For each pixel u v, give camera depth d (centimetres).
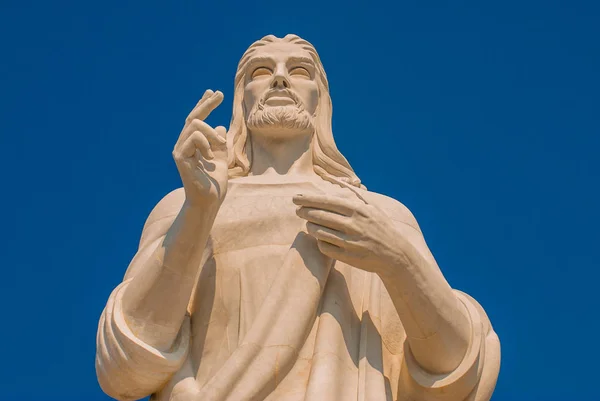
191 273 1500
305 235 1562
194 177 1475
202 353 1535
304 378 1476
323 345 1491
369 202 1662
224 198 1518
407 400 1541
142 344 1476
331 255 1493
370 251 1476
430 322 1493
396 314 1588
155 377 1493
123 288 1549
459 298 1591
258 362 1460
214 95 1522
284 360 1468
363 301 1581
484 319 1597
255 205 1627
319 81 1819
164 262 1489
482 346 1538
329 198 1489
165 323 1498
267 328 1484
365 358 1516
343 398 1466
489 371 1541
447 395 1516
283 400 1456
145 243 1650
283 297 1512
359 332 1545
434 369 1520
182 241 1488
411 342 1514
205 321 1551
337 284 1562
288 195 1648
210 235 1599
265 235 1598
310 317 1508
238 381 1450
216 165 1501
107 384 1510
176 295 1496
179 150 1480
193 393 1477
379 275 1500
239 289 1559
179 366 1506
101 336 1506
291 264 1533
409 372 1530
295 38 1820
